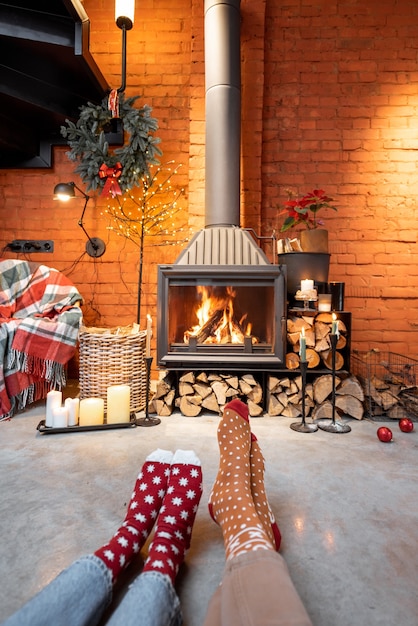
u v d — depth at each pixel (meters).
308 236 2.00
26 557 0.85
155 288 2.53
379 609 0.72
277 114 2.52
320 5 2.50
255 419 1.86
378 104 2.48
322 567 0.83
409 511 1.06
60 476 1.24
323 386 1.85
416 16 2.47
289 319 1.92
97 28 2.55
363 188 2.47
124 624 0.53
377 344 2.46
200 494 0.88
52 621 0.54
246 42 2.40
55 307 2.06
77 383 2.45
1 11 1.78
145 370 2.02
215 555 0.88
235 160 2.10
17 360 1.83
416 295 2.45
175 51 2.53
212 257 1.92
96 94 2.25
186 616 0.70
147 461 0.94
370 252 2.47
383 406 1.84
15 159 2.50
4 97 2.06
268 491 1.16
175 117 2.53
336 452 1.46
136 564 0.83
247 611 0.51
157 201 2.54
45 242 2.56
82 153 2.22
